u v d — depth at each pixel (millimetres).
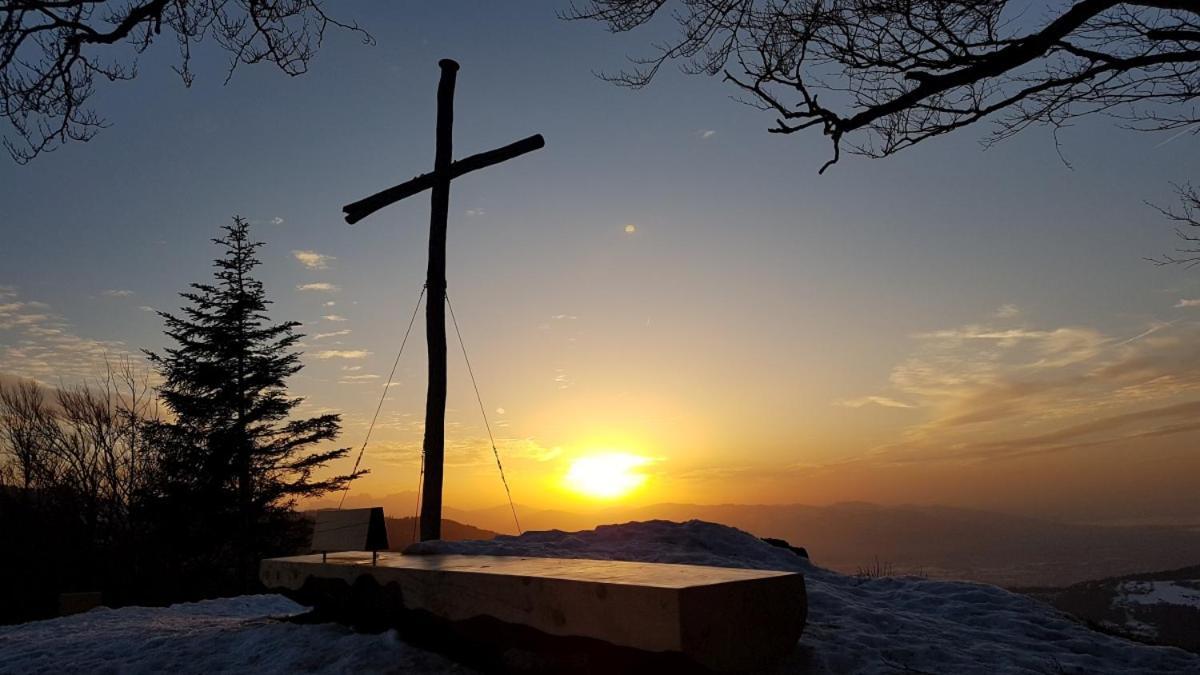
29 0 5820
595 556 8414
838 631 5949
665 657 4016
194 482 28141
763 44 6023
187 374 29328
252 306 30812
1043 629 6582
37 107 6309
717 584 4121
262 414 29516
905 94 5559
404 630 5781
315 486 30125
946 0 5457
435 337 10219
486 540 8586
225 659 6086
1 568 24250
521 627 4809
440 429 10039
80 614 10992
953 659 5523
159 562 27062
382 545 6316
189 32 6707
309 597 6816
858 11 5719
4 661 6961
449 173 10625
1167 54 5184
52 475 26203
